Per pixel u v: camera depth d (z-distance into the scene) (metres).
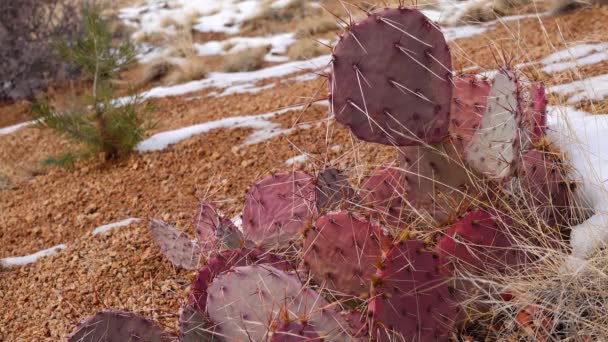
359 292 2.43
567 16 7.54
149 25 13.46
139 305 3.57
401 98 2.48
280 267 2.61
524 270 2.41
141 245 4.35
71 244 4.73
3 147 8.19
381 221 2.78
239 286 2.36
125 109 6.58
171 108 8.52
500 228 2.42
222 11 13.70
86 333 2.53
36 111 6.81
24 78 10.73
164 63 10.55
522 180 2.63
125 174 6.03
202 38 12.30
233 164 5.52
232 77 9.57
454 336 2.31
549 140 2.91
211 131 6.52
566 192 2.69
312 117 6.21
